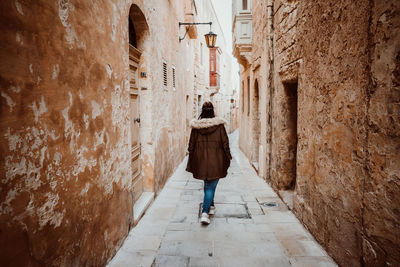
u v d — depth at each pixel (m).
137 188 4.09
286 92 4.86
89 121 2.15
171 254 2.81
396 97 1.75
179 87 7.68
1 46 1.26
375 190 1.98
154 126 4.53
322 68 2.95
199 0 13.84
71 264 1.88
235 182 5.88
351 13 2.31
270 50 5.68
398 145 1.74
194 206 4.26
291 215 3.92
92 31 2.21
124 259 2.68
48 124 1.61
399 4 1.72
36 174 1.50
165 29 5.55
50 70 1.63
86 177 2.09
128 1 3.15
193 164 3.67
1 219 1.25
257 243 3.06
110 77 2.60
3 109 1.27
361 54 2.17
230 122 26.61
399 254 1.73
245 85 10.54
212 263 2.65
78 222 1.97
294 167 4.94
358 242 2.22
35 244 1.49
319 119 3.04
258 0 7.17
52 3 1.65
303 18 3.59
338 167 2.57
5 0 1.29
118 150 2.83
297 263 2.65
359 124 2.20
